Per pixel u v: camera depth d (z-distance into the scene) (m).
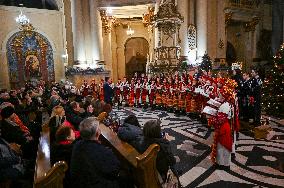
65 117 6.02
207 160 6.81
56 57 23.34
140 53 26.53
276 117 11.50
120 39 25.98
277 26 20.94
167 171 3.93
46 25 22.81
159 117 12.36
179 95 13.01
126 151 3.81
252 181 5.57
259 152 7.27
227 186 5.38
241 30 25.75
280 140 8.31
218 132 6.17
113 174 3.24
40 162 3.57
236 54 26.36
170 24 16.31
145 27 25.48
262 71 22.53
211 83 10.09
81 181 3.15
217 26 20.06
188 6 18.81
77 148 3.29
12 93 10.00
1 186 4.13
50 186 2.78
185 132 9.53
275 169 6.15
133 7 20.80
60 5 23.12
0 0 21.38
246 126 9.77
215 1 19.89
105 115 6.42
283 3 20.47
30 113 8.16
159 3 18.80
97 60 20.66
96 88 16.95
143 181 3.35
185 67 16.31
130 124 4.80
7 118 5.96
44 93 13.75
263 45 26.23
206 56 16.41
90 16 20.53
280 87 11.30
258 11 25.16
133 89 15.61
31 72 22.55
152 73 16.67
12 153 4.56
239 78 10.77
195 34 18.94
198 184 5.50
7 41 21.52
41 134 5.36
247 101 10.32
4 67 21.50
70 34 22.17
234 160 6.72
